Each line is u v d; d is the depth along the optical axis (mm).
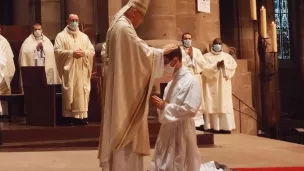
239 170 7020
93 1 13773
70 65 9547
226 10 19734
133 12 4949
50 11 14094
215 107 12039
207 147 9648
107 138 4805
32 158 8055
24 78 9781
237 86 13758
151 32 11570
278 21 25094
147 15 11609
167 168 5430
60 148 9078
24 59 11250
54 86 9469
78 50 9508
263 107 18922
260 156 8555
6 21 18859
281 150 9328
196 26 12883
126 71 4719
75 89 9594
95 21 13727
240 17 19453
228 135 11828
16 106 11008
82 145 9312
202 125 12266
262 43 18922
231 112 12172
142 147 4809
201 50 12688
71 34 9867
